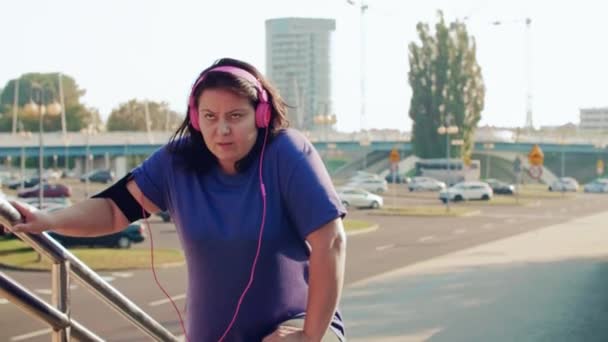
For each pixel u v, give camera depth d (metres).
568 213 48.38
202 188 2.37
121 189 2.47
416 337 10.99
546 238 29.61
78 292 15.88
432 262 21.58
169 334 2.78
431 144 84.50
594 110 140.88
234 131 2.28
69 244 25.94
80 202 2.43
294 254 2.37
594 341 10.46
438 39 84.25
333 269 2.26
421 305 13.81
